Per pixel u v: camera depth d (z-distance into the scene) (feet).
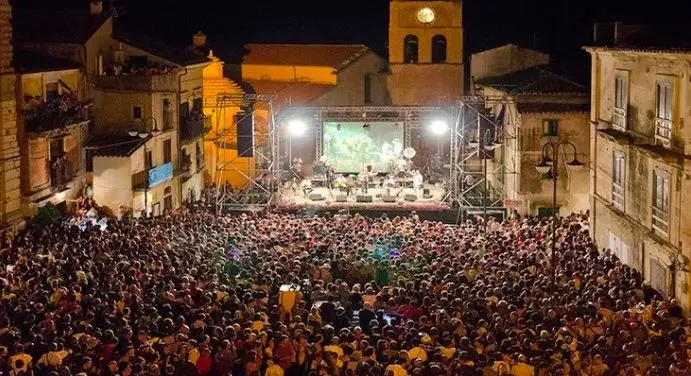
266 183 224.74
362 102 261.24
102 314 101.65
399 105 255.29
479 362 86.43
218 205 202.08
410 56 261.24
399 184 226.17
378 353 90.63
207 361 89.10
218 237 150.30
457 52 259.39
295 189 228.02
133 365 84.23
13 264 126.31
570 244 149.07
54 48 191.52
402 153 235.20
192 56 232.12
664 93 133.28
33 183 170.71
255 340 92.12
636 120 145.28
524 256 135.64
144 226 159.53
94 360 87.66
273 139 216.54
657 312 109.60
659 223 133.80
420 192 221.05
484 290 112.27
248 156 246.27
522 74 237.66
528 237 154.92
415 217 180.65
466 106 226.17
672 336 98.68
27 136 167.84
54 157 178.70
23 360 85.40
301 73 272.10
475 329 97.71
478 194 221.66
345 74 258.37
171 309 102.68
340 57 268.21
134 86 197.26
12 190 164.45
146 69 204.85
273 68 275.39
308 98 256.73
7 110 162.50
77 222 167.02
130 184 188.65
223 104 224.74
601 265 133.80
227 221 171.42
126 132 198.90
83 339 90.38
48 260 124.88
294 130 229.66
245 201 215.10
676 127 127.75
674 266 126.82
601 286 119.96
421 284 116.47
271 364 88.79
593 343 96.43
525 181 198.90
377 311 106.22
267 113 250.57
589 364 87.04
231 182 249.34
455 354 88.17
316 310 103.96
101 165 188.85
